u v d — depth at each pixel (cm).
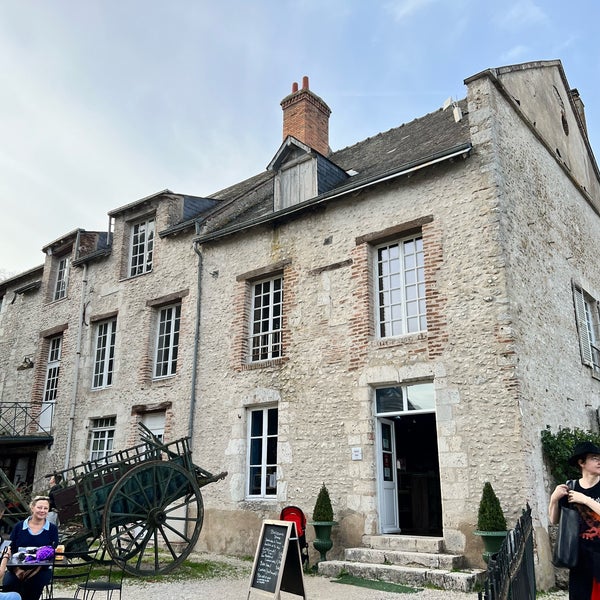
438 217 863
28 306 1655
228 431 1034
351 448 859
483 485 722
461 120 1090
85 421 1311
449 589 643
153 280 1279
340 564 746
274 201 1120
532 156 977
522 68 1034
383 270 938
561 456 743
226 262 1148
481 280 795
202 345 1129
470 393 764
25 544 466
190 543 804
